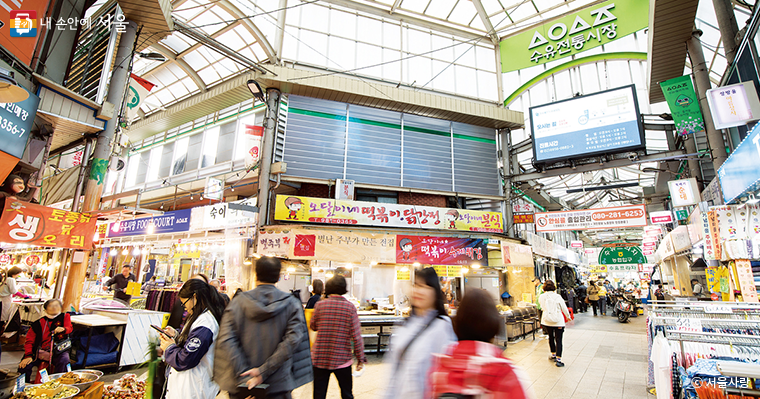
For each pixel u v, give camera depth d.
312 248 8.45
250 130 9.81
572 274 20.66
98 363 5.35
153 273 13.71
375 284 9.90
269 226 8.82
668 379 3.65
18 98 3.51
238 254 8.97
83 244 6.50
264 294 2.40
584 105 11.07
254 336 2.23
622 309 13.11
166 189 12.93
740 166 5.35
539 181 16.58
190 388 2.50
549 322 6.54
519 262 10.70
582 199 21.67
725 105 5.76
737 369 2.66
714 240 6.30
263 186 9.44
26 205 5.86
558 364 6.34
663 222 10.78
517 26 13.34
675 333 3.74
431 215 9.91
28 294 9.00
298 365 2.54
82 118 6.66
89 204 6.89
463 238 9.80
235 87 11.62
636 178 17.20
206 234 8.79
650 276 23.30
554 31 12.74
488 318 1.57
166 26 8.19
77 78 7.39
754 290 5.76
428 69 12.47
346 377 3.30
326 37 11.45
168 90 13.51
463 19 12.81
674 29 7.82
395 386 1.87
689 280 11.44
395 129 11.16
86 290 10.49
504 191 12.13
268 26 11.03
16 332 6.66
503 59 13.44
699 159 9.46
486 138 12.23
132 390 3.94
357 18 11.97
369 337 7.47
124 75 7.70
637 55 11.70
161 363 3.40
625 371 5.97
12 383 3.08
